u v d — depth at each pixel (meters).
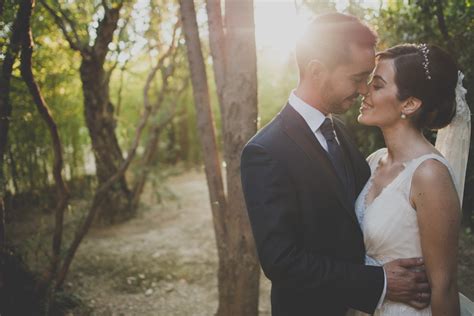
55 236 2.87
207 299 3.30
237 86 2.33
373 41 1.43
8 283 2.61
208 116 2.70
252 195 1.44
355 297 1.39
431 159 1.34
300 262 1.37
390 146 1.50
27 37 2.22
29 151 4.52
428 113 1.44
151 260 3.95
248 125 2.36
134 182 5.61
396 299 1.39
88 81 4.46
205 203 5.76
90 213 3.12
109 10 4.04
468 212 2.04
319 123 1.53
